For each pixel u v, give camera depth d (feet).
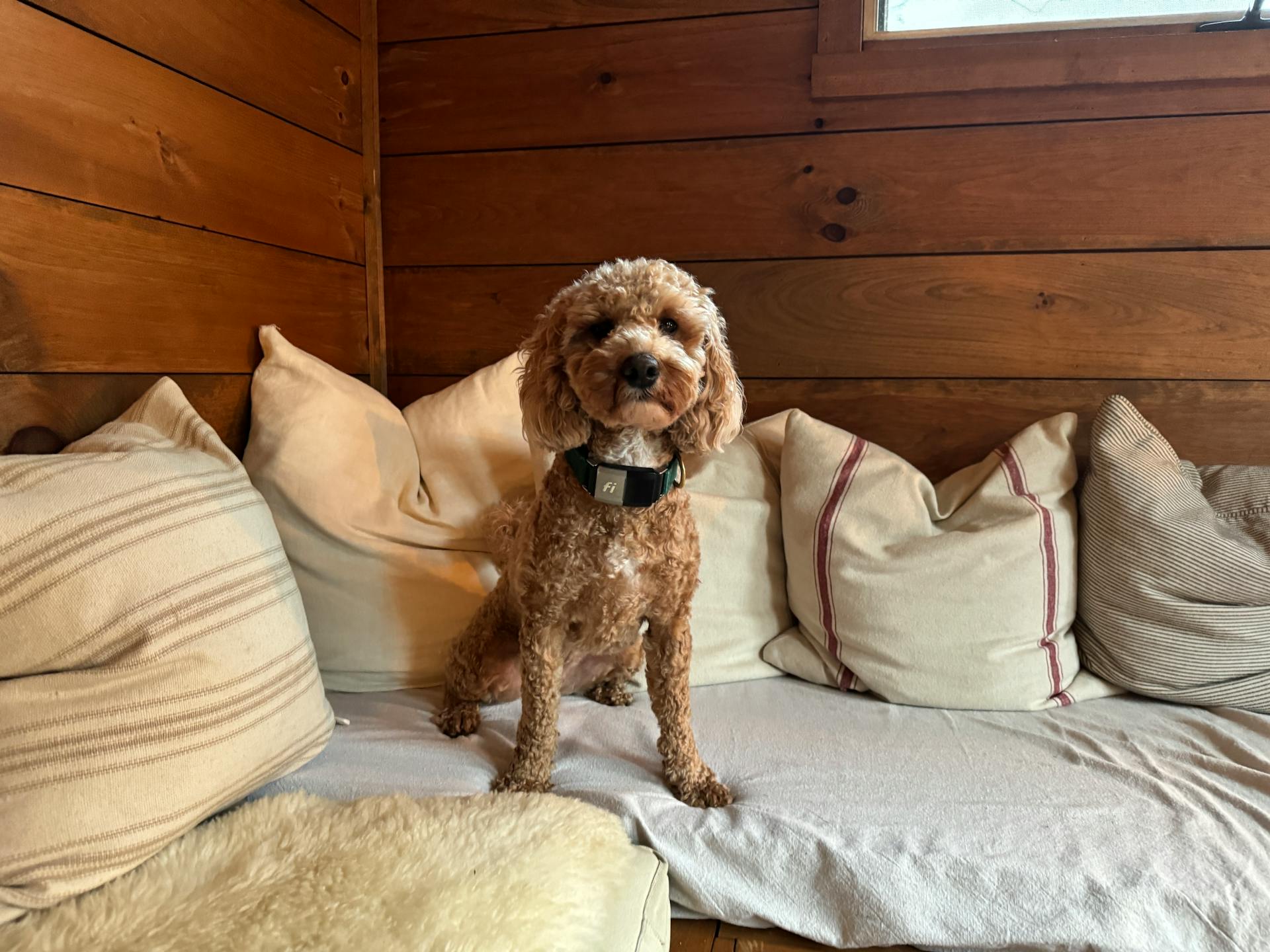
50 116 3.83
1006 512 4.95
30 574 3.13
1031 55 5.09
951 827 3.53
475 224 6.26
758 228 5.75
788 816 3.64
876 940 3.27
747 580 5.31
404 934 2.65
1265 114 4.93
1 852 2.81
